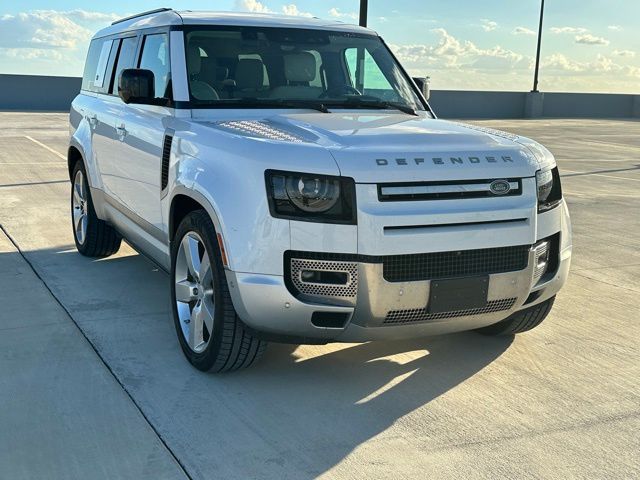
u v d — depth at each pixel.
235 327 3.75
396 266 3.51
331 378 4.04
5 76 32.97
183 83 4.57
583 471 3.09
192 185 3.91
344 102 4.89
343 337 3.67
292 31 5.14
